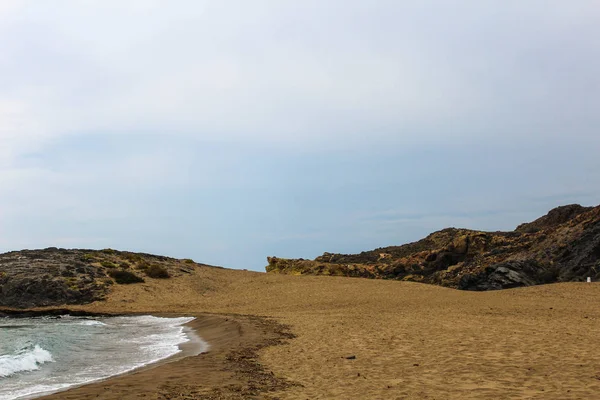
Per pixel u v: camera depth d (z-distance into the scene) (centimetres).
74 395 1062
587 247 6344
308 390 1080
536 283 4853
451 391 1007
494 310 2742
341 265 8206
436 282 8144
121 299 4303
